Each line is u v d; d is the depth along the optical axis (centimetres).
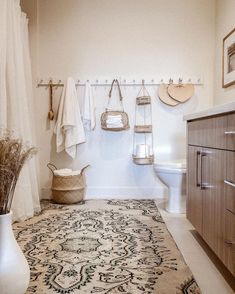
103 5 314
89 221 231
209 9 314
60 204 290
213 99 317
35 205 258
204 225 167
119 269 147
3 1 210
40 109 316
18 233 202
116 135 321
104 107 319
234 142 121
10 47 223
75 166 321
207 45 315
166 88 317
